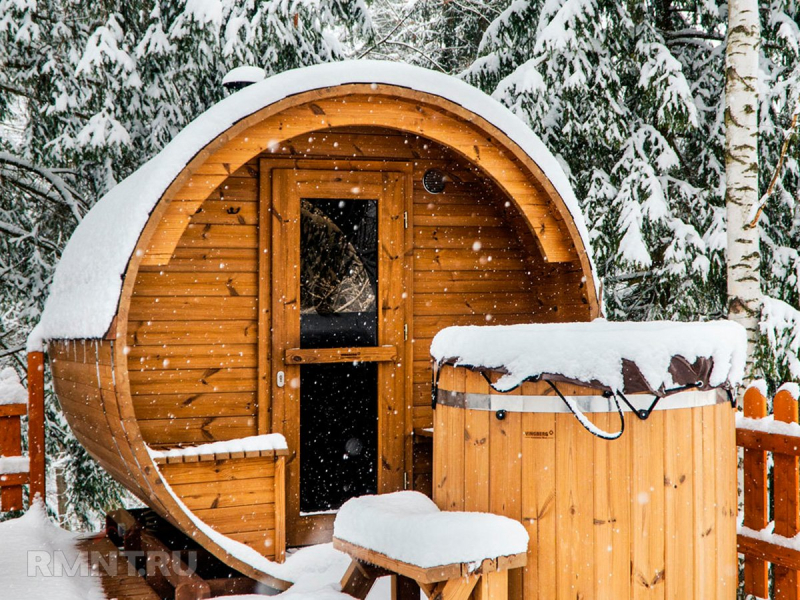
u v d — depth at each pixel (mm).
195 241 5680
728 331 3852
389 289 6176
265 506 5074
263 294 5812
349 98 5293
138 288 5531
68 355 5727
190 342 5641
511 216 6398
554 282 6301
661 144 9742
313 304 5977
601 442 3594
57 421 10633
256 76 6234
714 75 10242
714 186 9867
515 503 3701
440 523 3551
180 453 4855
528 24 11477
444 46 15656
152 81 10625
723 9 10133
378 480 6105
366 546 3824
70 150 10055
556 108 10719
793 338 8242
